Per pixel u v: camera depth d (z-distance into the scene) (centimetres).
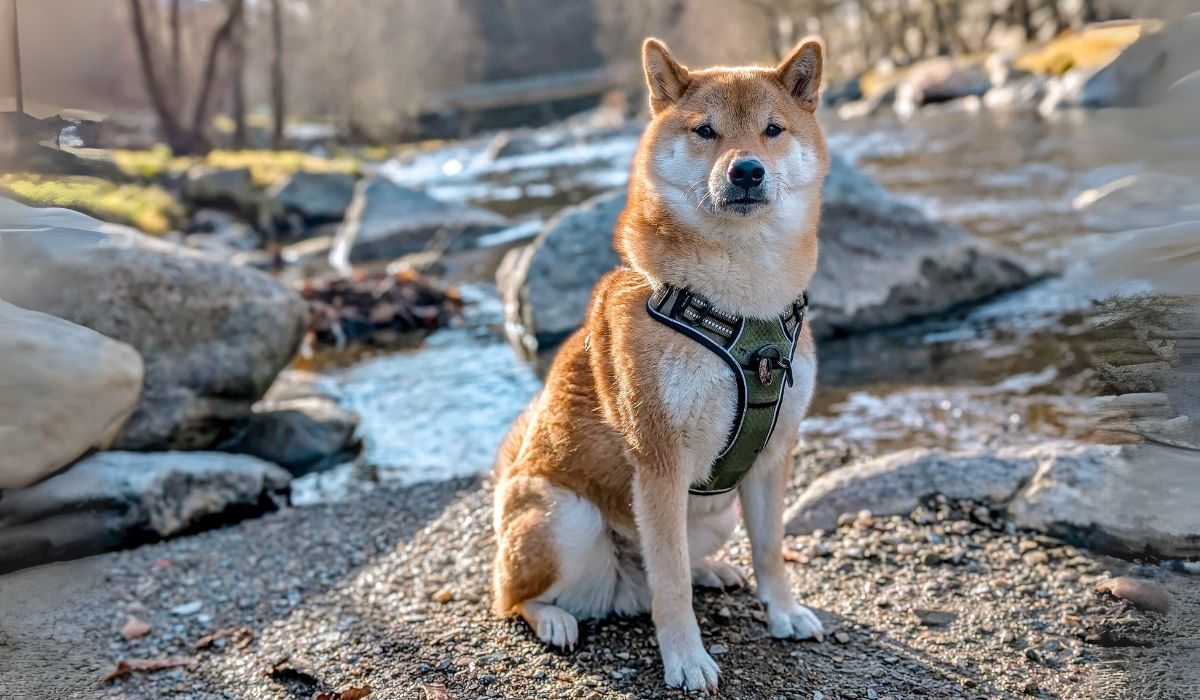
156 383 219
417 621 166
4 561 185
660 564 150
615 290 155
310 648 162
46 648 165
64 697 155
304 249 552
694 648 150
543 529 156
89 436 192
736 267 148
